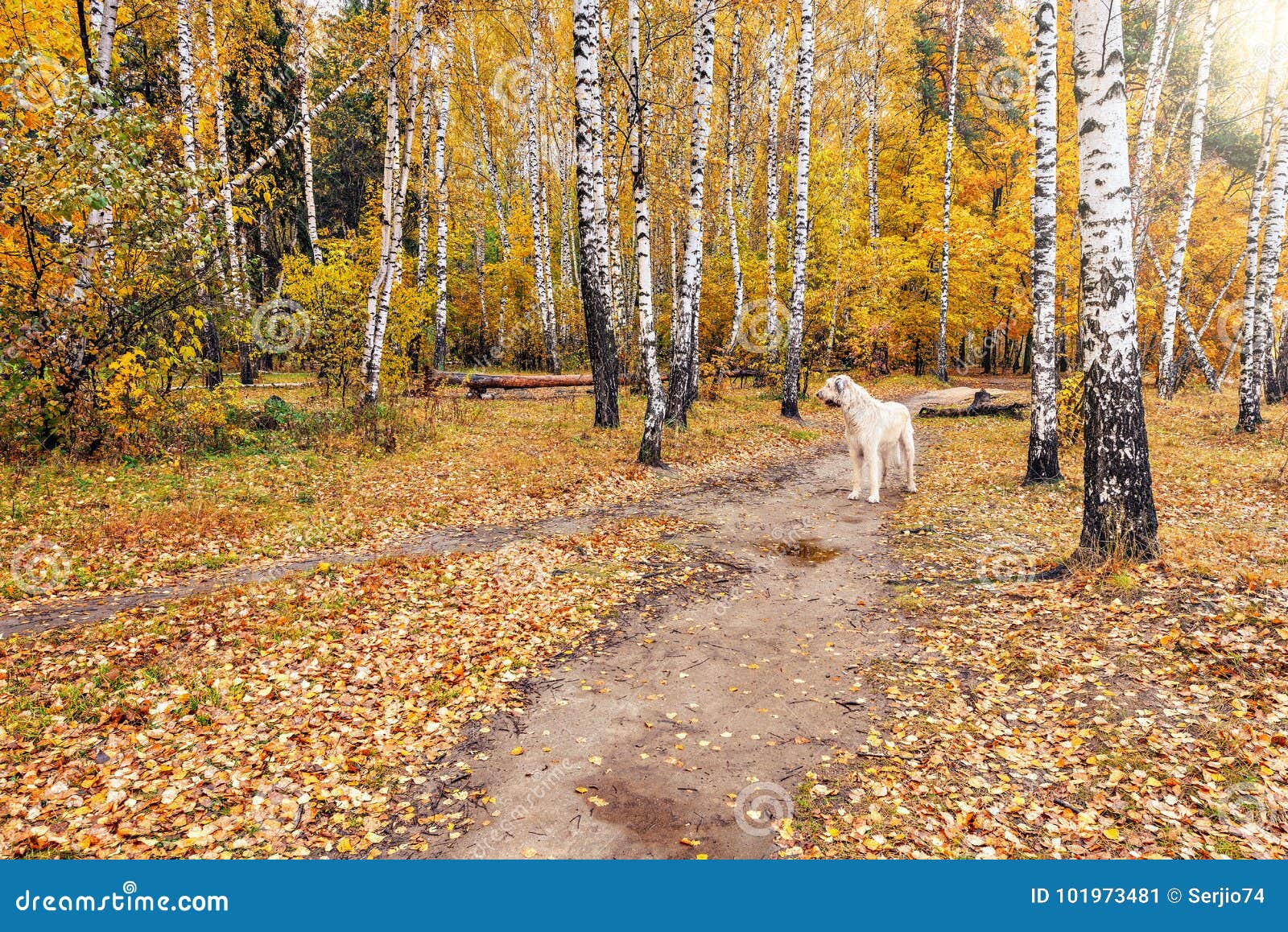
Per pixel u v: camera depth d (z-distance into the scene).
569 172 31.19
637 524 8.87
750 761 4.00
